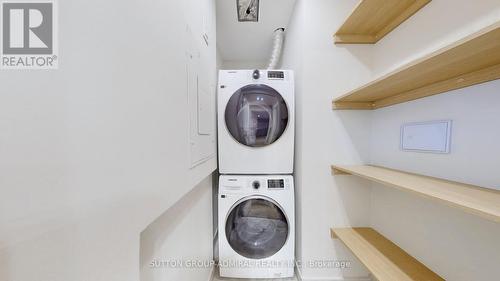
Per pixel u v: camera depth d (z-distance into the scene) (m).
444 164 0.97
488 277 0.79
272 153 1.69
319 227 1.60
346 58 1.54
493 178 0.77
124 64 0.45
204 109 1.23
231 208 1.63
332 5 1.54
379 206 1.50
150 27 0.56
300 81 1.63
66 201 0.31
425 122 1.07
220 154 1.70
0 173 0.24
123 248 0.44
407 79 0.95
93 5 0.36
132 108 0.48
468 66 0.78
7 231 0.24
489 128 0.78
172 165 0.71
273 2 1.76
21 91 0.26
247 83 1.67
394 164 1.32
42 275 0.28
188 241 1.03
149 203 0.55
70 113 0.32
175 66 0.74
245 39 2.40
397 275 1.02
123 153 0.44
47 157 0.28
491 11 0.77
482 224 0.81
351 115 1.57
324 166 1.58
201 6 1.16
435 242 1.03
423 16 1.09
